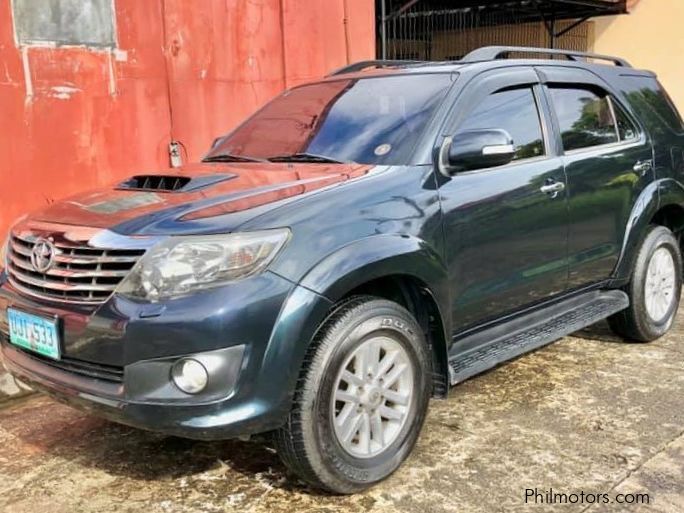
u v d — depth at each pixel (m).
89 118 5.96
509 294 3.85
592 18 12.80
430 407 4.02
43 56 5.64
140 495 3.22
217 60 6.87
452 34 11.25
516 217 3.79
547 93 4.27
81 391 2.88
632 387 4.27
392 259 3.07
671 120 5.25
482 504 3.05
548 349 4.96
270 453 3.58
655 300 5.02
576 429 3.73
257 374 2.74
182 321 2.66
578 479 3.23
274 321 2.74
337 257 2.90
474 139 3.39
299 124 4.10
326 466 2.96
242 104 7.13
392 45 9.98
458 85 3.77
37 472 3.45
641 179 4.77
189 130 6.70
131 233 2.85
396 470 3.30
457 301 3.52
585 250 4.34
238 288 2.71
